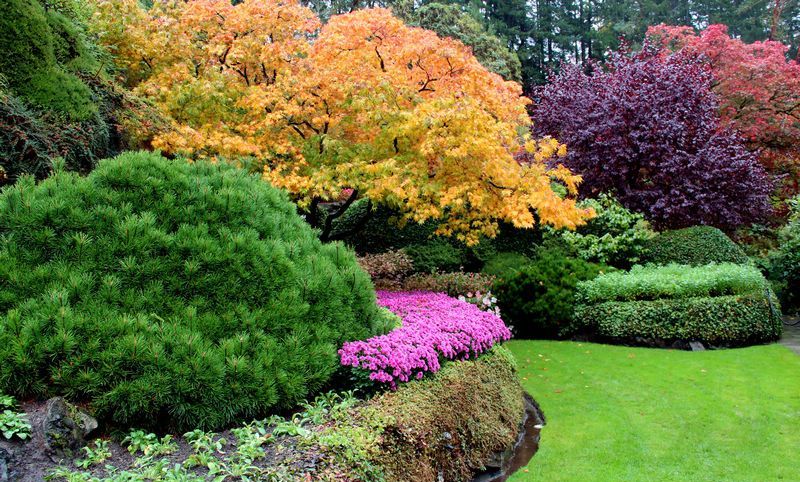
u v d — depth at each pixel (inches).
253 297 158.9
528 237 492.4
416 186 289.9
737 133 588.4
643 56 617.6
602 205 479.8
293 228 189.9
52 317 128.8
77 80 234.7
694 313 325.7
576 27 1296.8
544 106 597.0
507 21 1272.1
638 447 196.5
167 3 342.3
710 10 1282.0
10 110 201.0
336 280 179.2
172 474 114.7
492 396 209.5
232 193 169.8
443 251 469.7
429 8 811.4
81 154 228.7
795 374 259.8
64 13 278.1
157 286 146.6
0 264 135.4
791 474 173.5
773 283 440.5
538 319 356.2
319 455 125.7
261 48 322.3
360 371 167.0
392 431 147.0
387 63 319.0
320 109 315.9
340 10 914.7
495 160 281.6
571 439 206.1
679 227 485.1
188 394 135.1
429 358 187.5
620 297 349.1
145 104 279.0
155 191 159.5
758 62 647.8
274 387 145.6
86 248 143.3
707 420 215.3
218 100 303.0
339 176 295.6
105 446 125.7
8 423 117.2
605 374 275.6
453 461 167.3
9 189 145.7
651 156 468.1
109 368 128.7
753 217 500.7
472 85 316.2
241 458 122.0
